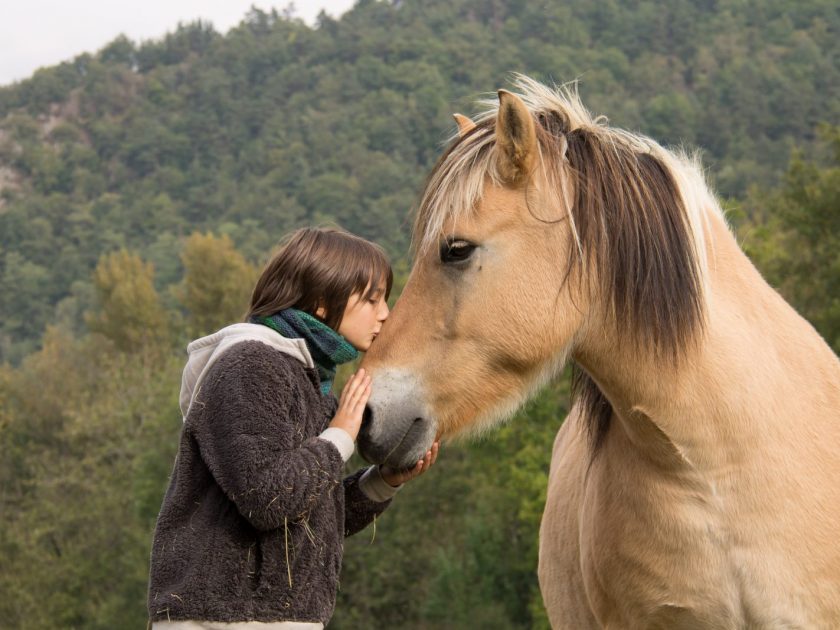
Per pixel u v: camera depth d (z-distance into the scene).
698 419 2.54
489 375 2.61
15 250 88.88
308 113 103.19
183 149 107.69
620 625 2.86
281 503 2.29
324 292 2.59
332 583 2.53
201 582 2.32
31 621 22.78
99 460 26.75
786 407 2.60
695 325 2.53
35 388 36.00
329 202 76.94
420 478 21.09
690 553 2.59
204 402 2.39
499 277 2.55
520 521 20.94
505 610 20.58
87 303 73.62
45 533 25.12
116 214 94.31
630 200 2.56
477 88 94.56
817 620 2.53
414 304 2.64
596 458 2.96
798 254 19.66
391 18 123.75
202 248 46.41
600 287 2.57
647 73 90.12
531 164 2.52
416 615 20.84
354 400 2.55
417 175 81.38
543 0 110.19
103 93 121.19
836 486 2.59
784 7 104.19
